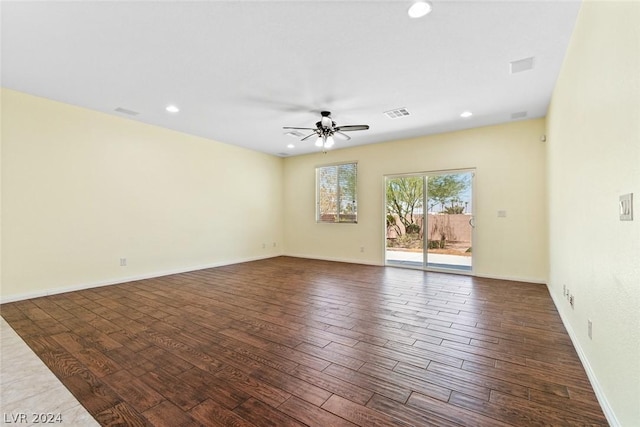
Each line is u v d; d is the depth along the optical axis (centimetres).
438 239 579
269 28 243
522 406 175
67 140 420
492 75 325
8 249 374
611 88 161
